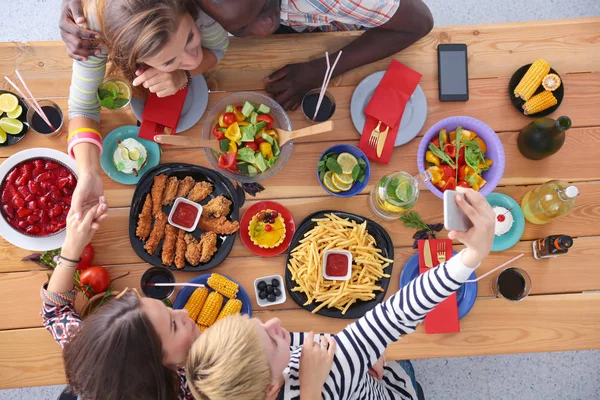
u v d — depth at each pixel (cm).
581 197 164
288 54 165
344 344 125
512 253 162
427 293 122
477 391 244
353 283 155
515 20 264
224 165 150
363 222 158
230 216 158
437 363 245
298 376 119
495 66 167
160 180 156
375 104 160
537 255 160
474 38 167
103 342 103
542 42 168
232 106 155
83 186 142
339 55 145
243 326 99
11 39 257
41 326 151
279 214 157
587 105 166
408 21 151
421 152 155
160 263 154
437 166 158
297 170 162
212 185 160
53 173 153
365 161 158
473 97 167
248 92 156
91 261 153
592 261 162
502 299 159
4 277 152
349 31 166
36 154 152
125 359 103
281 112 157
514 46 168
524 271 157
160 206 156
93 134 148
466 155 155
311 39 165
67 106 159
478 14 264
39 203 151
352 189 159
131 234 153
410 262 157
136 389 105
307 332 154
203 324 148
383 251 158
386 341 127
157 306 112
